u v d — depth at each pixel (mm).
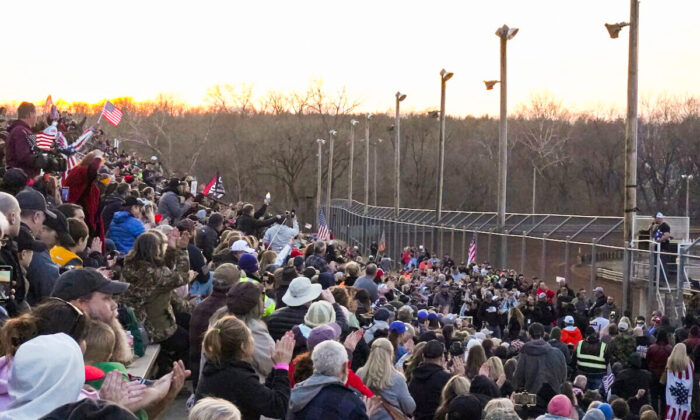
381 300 16438
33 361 4453
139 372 8414
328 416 6879
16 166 12211
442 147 51000
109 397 5250
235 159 118250
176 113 124312
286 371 7246
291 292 10094
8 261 7027
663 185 103938
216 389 6922
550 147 114562
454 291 28391
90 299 6254
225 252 13297
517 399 11867
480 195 124250
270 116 132750
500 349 15508
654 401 15883
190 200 20781
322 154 122500
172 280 9594
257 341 8289
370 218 65062
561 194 115875
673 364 15000
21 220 8625
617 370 16141
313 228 121750
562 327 22250
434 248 45875
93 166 11969
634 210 28906
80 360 4598
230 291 8328
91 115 105688
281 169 120875
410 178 128250
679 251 24391
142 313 9578
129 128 110312
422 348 10359
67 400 4480
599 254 41531
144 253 9500
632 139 28953
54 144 15102
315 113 130625
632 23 28859
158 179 37125
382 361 8719
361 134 129875
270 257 15094
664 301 25406
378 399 8648
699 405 15469
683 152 102812
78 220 9477
